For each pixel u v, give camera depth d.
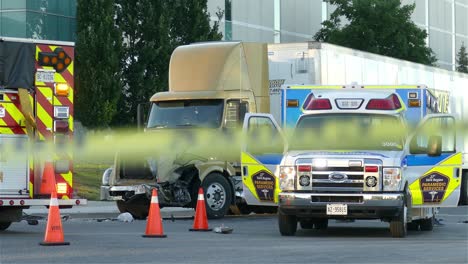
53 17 67.81
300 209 29.52
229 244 26.88
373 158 29.45
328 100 31.77
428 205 31.45
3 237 28.38
